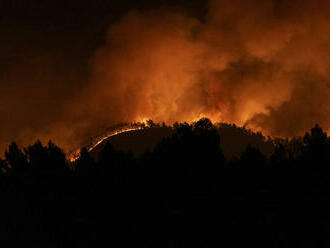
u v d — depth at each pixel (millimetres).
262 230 10016
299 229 9922
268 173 10633
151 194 10742
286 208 10172
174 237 10320
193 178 10773
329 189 10266
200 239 10211
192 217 10422
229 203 10430
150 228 10438
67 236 10602
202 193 10633
